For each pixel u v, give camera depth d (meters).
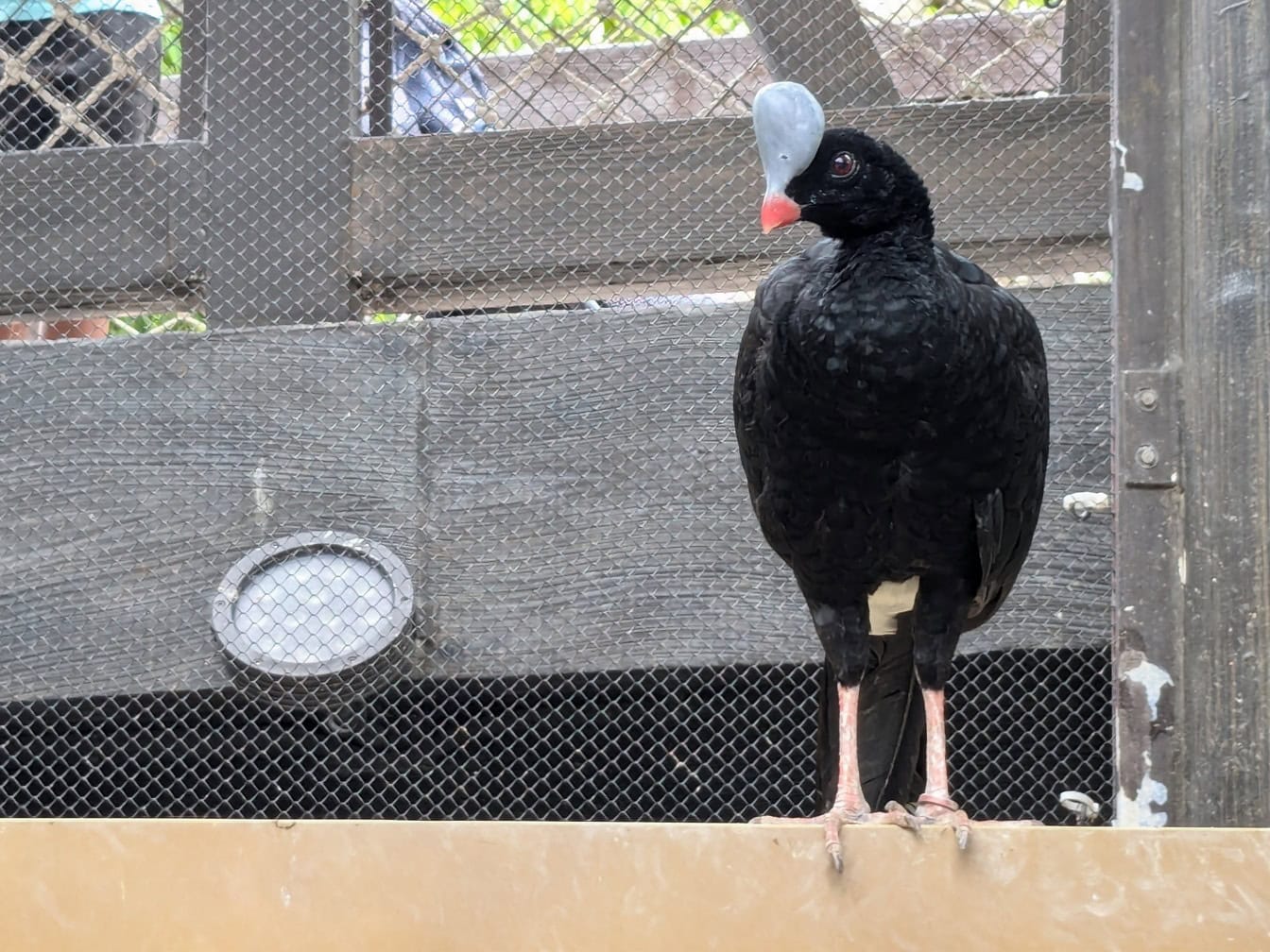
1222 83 2.75
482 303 3.08
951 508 2.78
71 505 3.02
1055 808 2.99
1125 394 2.74
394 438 3.02
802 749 3.04
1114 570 2.74
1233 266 2.73
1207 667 2.70
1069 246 2.98
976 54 3.04
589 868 2.49
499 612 2.99
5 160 3.07
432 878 2.49
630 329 3.02
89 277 3.06
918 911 2.48
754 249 3.01
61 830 2.49
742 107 3.06
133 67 3.11
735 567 2.98
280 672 2.94
